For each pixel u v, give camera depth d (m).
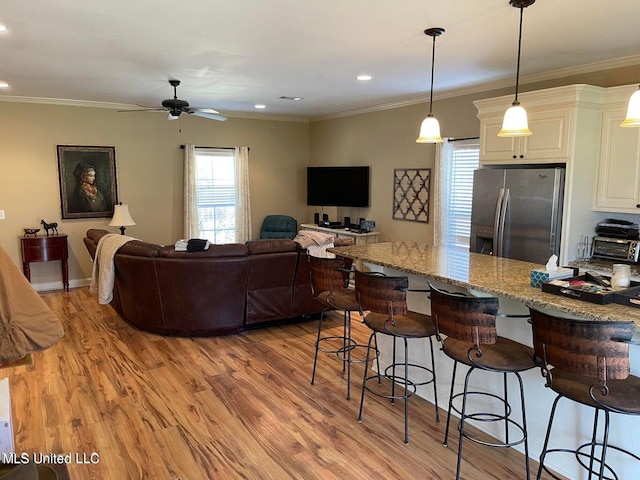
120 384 3.69
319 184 7.90
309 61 4.19
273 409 3.31
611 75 4.19
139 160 7.17
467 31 3.33
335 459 2.73
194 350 4.41
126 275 4.70
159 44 3.64
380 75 4.78
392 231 6.88
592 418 2.44
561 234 4.18
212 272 4.52
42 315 1.42
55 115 6.50
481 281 2.68
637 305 2.10
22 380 3.74
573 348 1.92
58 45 3.66
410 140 6.45
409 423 3.12
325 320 5.35
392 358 3.73
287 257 4.79
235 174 7.91
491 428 2.97
